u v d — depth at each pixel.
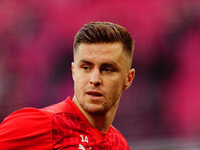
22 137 5.84
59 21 35.06
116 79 6.25
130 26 33.41
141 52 32.69
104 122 6.69
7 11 35.75
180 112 30.86
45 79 34.03
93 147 6.41
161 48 32.53
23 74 34.47
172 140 28.52
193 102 30.91
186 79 31.58
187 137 28.69
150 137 29.61
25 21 35.59
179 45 32.28
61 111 6.41
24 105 33.53
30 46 35.03
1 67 34.59
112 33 6.24
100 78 6.11
